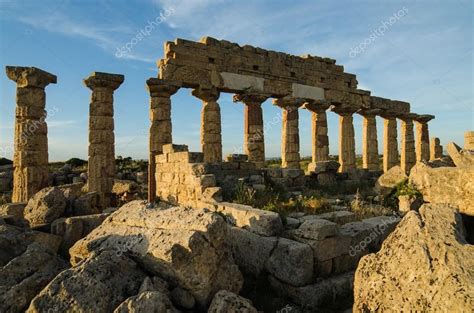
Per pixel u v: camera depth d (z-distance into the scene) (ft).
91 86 57.98
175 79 63.46
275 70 77.10
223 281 17.81
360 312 13.34
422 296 11.40
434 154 103.50
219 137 68.69
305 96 81.46
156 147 60.70
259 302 20.02
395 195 38.86
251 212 25.21
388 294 12.55
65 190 35.24
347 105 88.12
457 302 10.23
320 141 84.43
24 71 53.06
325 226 22.35
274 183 45.47
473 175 20.90
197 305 16.96
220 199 32.09
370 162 92.68
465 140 56.75
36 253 19.44
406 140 102.22
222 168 43.50
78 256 20.59
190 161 37.65
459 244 11.84
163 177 44.11
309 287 20.35
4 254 21.54
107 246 19.63
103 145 57.41
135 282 16.69
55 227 27.35
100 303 14.75
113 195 56.49
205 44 67.92
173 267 16.25
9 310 16.03
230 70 70.54
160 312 13.98
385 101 96.22
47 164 55.77
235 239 24.58
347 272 23.16
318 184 53.67
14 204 36.65
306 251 20.92
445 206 14.64
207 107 68.44
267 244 22.34
